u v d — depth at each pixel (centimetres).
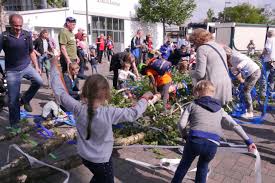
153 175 422
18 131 524
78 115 294
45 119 612
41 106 745
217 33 2834
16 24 520
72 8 2295
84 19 2434
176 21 3005
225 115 355
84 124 289
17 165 377
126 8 2906
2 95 682
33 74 568
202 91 344
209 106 333
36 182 386
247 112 713
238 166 455
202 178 346
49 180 394
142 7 2986
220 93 446
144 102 296
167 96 637
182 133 344
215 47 450
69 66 635
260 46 2819
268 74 882
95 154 289
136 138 512
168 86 635
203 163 342
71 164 419
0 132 558
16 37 531
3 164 425
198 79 452
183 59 1025
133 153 489
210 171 430
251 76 678
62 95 311
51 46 998
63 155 464
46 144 441
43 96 853
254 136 591
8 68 543
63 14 2225
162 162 447
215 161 468
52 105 611
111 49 2119
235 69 691
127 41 2978
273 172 442
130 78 756
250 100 702
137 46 1343
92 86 284
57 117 606
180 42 1630
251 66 675
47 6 2445
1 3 1455
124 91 664
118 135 531
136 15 3042
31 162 380
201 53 444
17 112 557
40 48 1011
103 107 291
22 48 539
